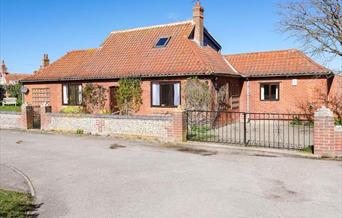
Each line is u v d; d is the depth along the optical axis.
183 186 8.31
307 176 8.96
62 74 25.30
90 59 25.45
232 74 20.81
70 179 9.27
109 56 24.69
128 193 7.89
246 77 22.72
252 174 9.28
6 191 8.28
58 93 25.52
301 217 6.29
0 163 11.52
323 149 11.22
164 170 9.93
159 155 12.12
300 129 18.64
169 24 24.77
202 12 23.48
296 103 21.41
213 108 19.27
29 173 10.07
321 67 20.61
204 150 12.90
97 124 17.14
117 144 14.55
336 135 11.07
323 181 8.49
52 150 13.55
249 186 8.21
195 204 7.05
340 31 17.50
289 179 8.73
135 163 10.93
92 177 9.40
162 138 15.02
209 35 24.80
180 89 20.00
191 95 18.97
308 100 21.00
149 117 15.37
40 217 6.58
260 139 15.30
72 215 6.65
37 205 7.29
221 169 9.91
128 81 21.41
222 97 20.58
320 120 11.20
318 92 20.70
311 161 10.67
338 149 11.07
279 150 12.27
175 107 20.28
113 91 23.05
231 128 18.66
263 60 23.42
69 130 18.16
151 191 7.99
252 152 12.35
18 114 20.17
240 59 24.39
